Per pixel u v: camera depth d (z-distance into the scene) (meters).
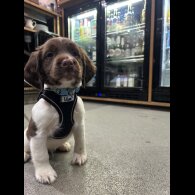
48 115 0.64
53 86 0.67
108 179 0.64
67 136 0.74
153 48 1.99
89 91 2.61
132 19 2.38
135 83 2.39
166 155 0.83
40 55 0.71
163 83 2.03
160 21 1.95
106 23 2.53
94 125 1.34
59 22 2.92
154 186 0.60
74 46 0.73
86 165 0.75
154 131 1.19
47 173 0.64
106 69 2.59
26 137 0.75
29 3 2.40
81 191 0.58
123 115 1.68
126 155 0.84
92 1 2.53
